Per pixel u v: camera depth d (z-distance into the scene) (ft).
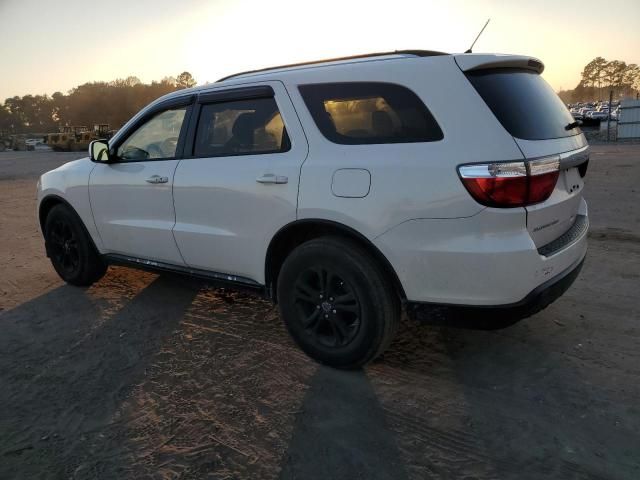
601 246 19.83
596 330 12.55
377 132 10.02
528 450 8.40
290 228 10.89
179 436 8.98
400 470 8.03
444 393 10.12
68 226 16.19
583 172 11.57
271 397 10.12
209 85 12.94
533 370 10.85
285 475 7.97
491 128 8.98
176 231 13.03
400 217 9.45
